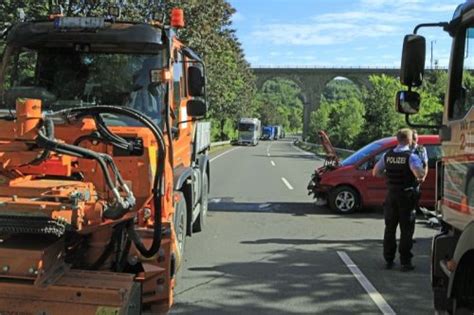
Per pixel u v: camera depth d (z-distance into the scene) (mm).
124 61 6852
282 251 9508
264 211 13945
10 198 4363
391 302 6832
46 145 4453
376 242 10328
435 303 5012
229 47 45531
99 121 5082
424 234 11297
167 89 6754
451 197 4824
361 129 39719
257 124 78875
